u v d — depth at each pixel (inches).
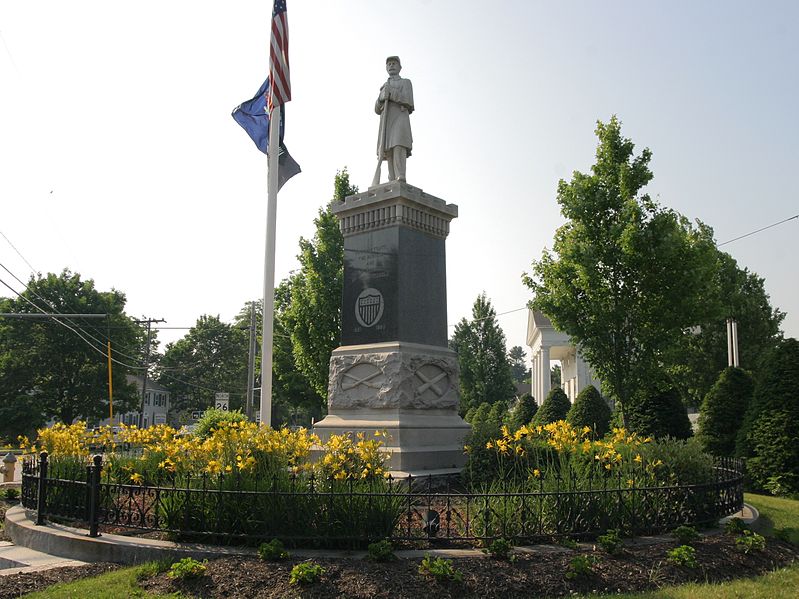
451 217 556.1
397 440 468.1
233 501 303.0
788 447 571.2
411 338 509.7
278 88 561.9
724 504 369.4
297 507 295.6
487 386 2103.8
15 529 350.0
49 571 283.1
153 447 415.5
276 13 574.2
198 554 283.9
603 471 348.5
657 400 830.5
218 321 3031.5
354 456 336.2
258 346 2119.8
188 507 306.7
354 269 537.6
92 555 304.7
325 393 1159.0
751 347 1434.5
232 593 244.2
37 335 1828.2
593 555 284.4
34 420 1729.8
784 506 493.4
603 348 782.5
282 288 1585.9
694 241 788.6
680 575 274.5
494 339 2139.5
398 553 281.6
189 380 2945.4
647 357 775.1
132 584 256.5
